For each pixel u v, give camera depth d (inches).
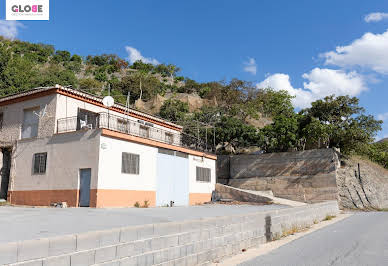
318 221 633.0
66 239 170.2
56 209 601.6
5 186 849.5
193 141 1277.1
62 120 780.0
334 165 1039.6
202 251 273.7
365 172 1122.7
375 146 1590.8
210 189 1076.5
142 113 1021.2
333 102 1132.5
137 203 760.3
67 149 728.3
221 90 2716.5
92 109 861.2
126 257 203.3
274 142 1149.7
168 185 876.6
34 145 788.0
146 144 812.0
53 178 735.1
